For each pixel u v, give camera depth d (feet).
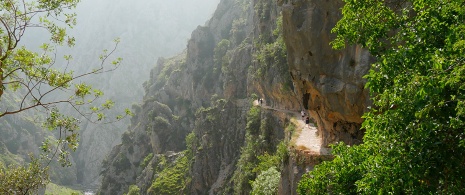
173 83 428.56
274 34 181.57
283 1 95.96
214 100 328.70
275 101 193.16
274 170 111.24
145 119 397.80
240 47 307.99
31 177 75.00
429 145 29.27
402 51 34.71
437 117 29.99
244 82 284.20
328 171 42.83
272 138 164.14
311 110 96.99
